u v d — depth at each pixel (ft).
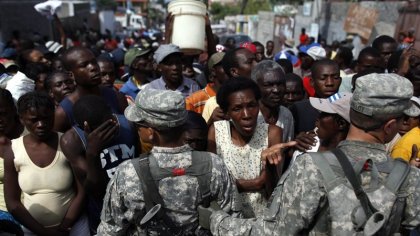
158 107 6.95
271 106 11.06
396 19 45.70
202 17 17.16
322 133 8.39
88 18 88.99
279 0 96.68
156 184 7.02
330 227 5.89
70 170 9.29
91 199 9.37
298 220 5.98
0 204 9.69
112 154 9.23
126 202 7.09
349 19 46.16
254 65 12.66
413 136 9.86
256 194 8.77
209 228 7.13
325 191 5.82
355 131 6.21
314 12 57.21
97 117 8.68
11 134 10.87
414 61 14.28
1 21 51.72
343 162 5.84
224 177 7.41
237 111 8.58
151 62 18.44
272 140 9.01
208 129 9.38
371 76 5.94
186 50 17.13
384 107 5.75
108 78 16.76
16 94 14.06
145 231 7.22
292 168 6.18
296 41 66.95
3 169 9.66
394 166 5.96
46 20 55.98
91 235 9.34
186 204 7.17
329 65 13.23
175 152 7.19
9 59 22.17
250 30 85.61
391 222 5.88
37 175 9.00
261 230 6.41
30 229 9.10
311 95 16.97
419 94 12.66
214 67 14.05
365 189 5.81
